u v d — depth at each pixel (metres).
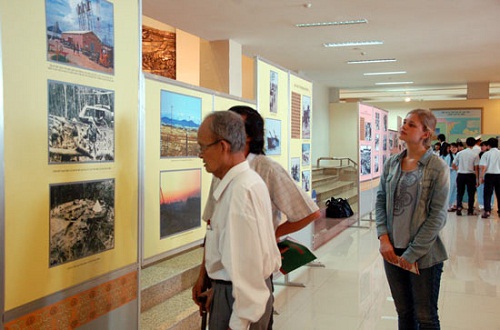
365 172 9.23
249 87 11.62
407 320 2.75
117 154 2.44
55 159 2.06
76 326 2.22
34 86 1.95
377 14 7.43
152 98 3.27
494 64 12.10
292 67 12.72
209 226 1.96
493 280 5.50
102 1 2.30
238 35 8.91
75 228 2.19
